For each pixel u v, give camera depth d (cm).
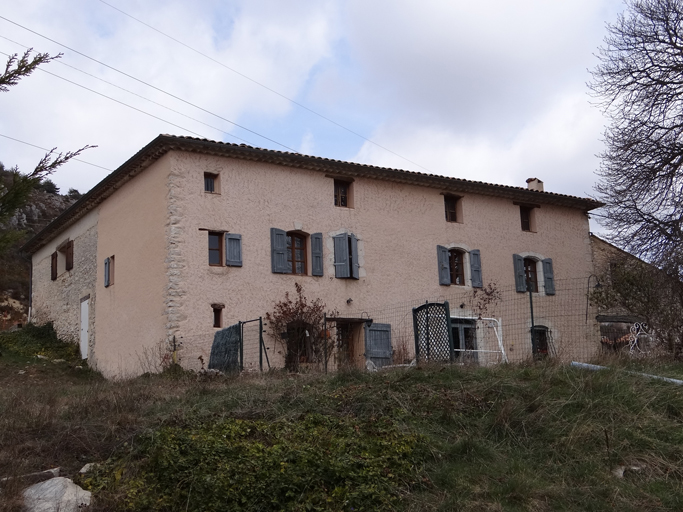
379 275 1811
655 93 1628
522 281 2083
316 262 1705
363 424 708
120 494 557
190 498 547
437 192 1984
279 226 1666
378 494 565
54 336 2250
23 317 3128
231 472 575
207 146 1558
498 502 579
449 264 1969
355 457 621
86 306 2000
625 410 768
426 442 675
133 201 1714
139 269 1641
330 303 1709
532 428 728
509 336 2002
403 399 795
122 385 1038
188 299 1502
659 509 578
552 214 2239
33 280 2638
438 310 1136
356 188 1823
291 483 565
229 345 1451
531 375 889
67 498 548
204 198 1564
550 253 2192
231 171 1617
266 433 673
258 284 1605
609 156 1698
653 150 1617
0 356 1933
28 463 617
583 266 2261
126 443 655
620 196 1675
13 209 536
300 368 1422
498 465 654
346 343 1697
